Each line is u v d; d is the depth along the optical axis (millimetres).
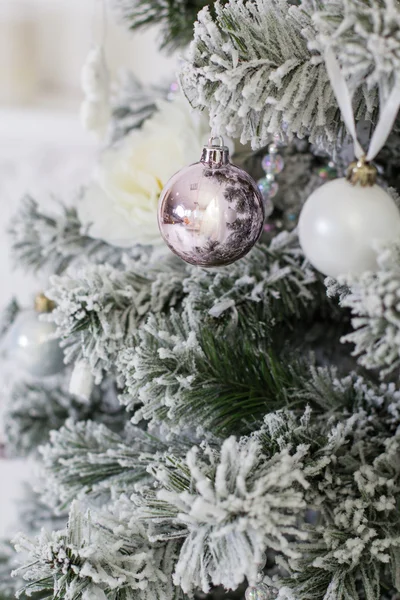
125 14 825
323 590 596
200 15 573
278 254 700
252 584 588
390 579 652
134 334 646
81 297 636
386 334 529
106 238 747
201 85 569
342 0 540
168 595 607
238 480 546
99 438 705
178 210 601
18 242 837
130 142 755
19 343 813
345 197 557
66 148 1386
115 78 902
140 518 606
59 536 580
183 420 624
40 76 1393
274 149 702
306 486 569
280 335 731
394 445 622
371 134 631
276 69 579
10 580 829
